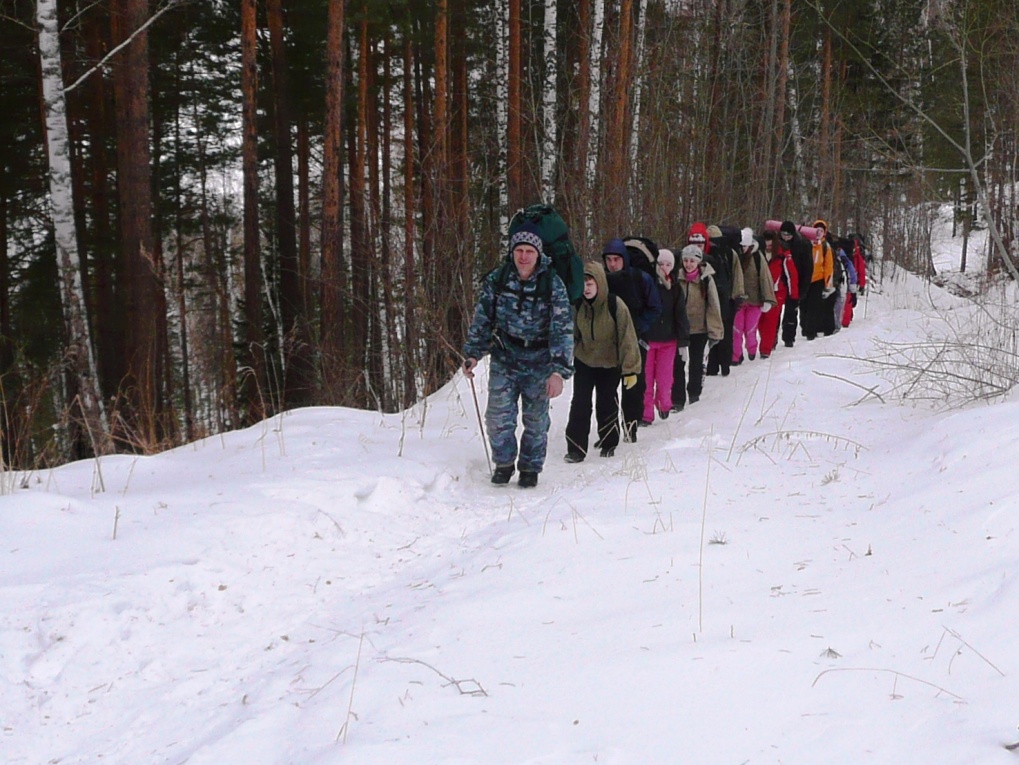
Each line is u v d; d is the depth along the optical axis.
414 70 22.36
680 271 9.04
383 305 15.06
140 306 10.98
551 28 14.71
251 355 15.43
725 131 18.27
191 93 21.41
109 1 15.11
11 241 17.22
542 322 5.76
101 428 9.34
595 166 13.82
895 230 33.66
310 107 20.33
